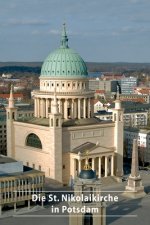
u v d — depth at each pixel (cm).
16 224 17088
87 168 16312
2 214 18175
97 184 15812
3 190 18225
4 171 18938
